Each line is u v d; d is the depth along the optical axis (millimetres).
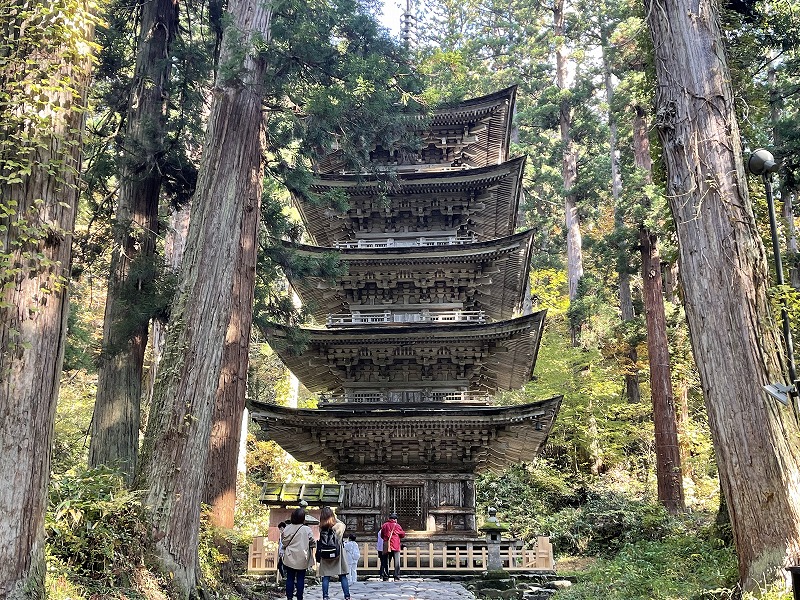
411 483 20562
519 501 29812
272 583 15297
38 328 6660
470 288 22250
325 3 14812
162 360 10812
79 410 25828
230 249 11531
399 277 22078
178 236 29000
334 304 23438
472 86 39406
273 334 19703
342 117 15289
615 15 34719
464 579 17406
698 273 9391
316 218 23531
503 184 22734
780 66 20484
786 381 8789
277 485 17859
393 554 17031
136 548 9062
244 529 22812
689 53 10141
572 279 37344
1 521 6254
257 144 12750
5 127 6750
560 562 24234
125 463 14062
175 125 17453
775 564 8031
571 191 36219
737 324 8953
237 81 12711
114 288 15109
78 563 8305
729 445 8719
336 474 21375
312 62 14500
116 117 18062
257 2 13750
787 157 18250
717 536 15797
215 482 14352
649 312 26062
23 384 6516
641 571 14789
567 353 34281
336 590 14625
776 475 8344
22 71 6941
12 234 6629
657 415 25094
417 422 19688
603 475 31438
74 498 8797
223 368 15109
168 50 17594
